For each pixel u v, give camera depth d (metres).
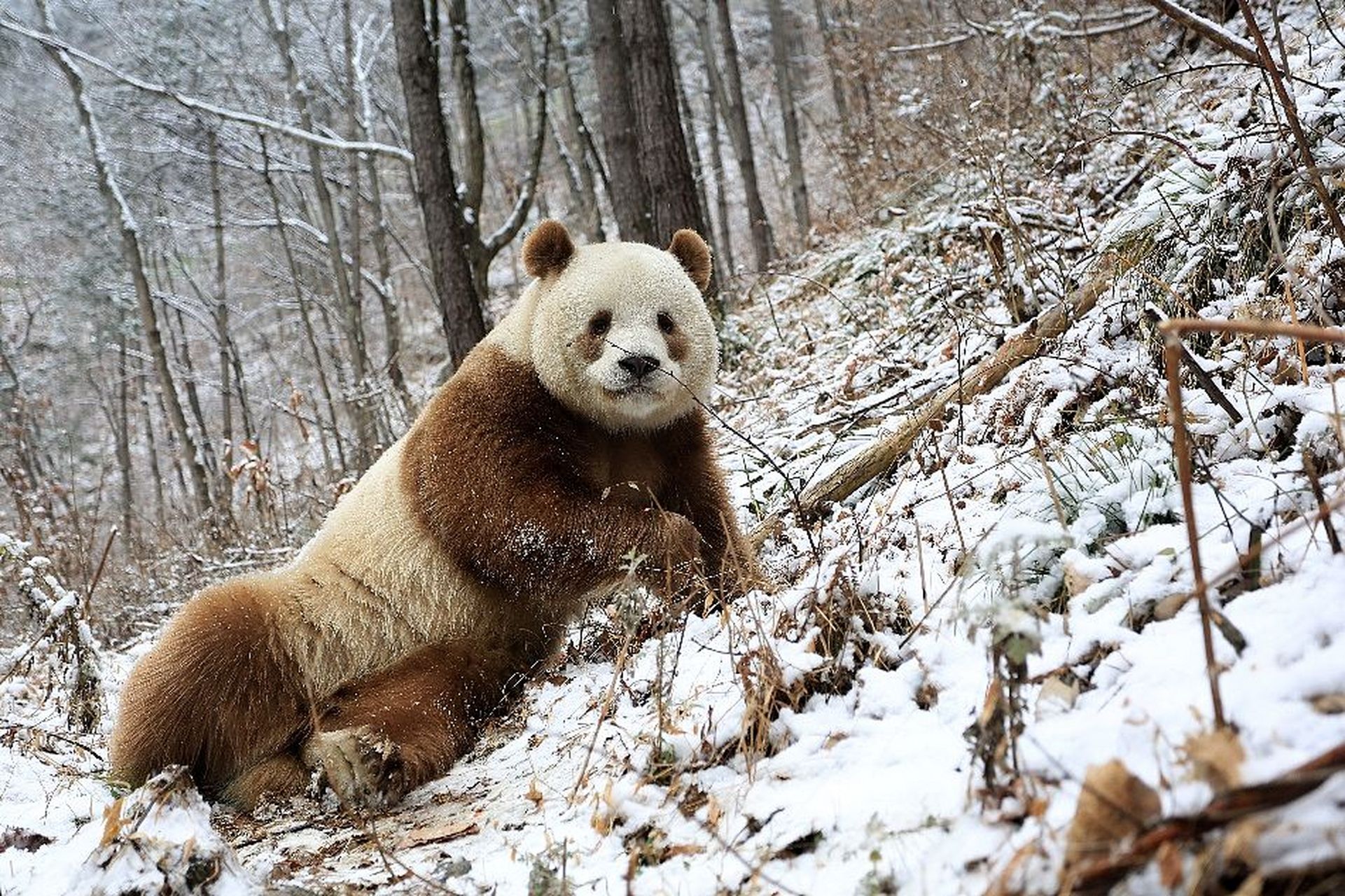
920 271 9.05
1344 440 3.36
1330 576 2.79
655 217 12.26
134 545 12.80
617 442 5.49
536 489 5.01
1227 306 4.76
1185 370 4.61
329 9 25.12
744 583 4.55
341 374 19.83
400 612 5.21
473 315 12.52
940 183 11.59
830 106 30.59
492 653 5.22
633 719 4.12
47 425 22.62
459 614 5.21
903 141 13.95
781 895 2.66
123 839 3.20
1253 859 1.88
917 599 3.89
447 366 14.68
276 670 4.96
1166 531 3.45
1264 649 2.60
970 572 3.30
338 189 25.73
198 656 4.78
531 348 5.25
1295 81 5.77
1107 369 4.95
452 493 5.08
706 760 3.48
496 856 3.37
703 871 2.90
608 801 3.36
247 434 20.25
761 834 2.98
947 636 3.54
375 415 14.57
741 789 3.29
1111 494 3.87
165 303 25.56
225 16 24.62
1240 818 1.94
